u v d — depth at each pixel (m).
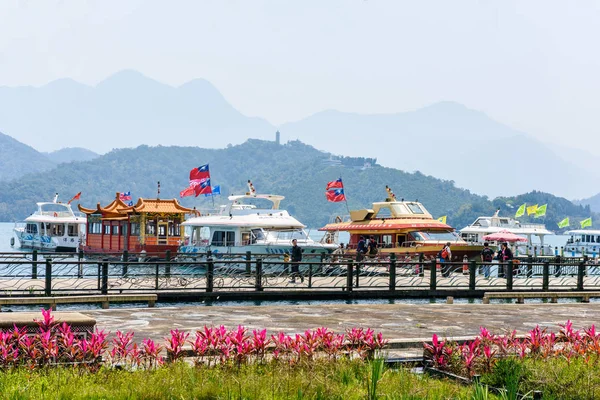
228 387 10.86
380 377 11.32
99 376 11.62
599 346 14.40
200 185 66.62
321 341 13.61
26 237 92.75
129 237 68.06
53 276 32.19
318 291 34.00
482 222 80.06
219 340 13.23
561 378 12.00
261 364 12.60
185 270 50.31
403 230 54.97
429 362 13.77
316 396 10.88
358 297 34.69
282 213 58.31
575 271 52.66
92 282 35.84
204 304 31.36
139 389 10.73
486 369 12.97
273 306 25.34
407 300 35.09
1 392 10.24
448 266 42.44
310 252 53.09
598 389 11.61
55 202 93.31
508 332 15.42
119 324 19.91
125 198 81.69
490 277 41.59
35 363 11.86
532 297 34.22
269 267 49.69
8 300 26.25
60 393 10.43
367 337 14.49
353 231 58.41
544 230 78.19
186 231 67.56
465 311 25.25
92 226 76.38
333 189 62.28
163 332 18.48
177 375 11.45
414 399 10.62
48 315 12.73
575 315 25.06
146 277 37.44
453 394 11.26
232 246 55.06
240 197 59.88
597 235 91.25
